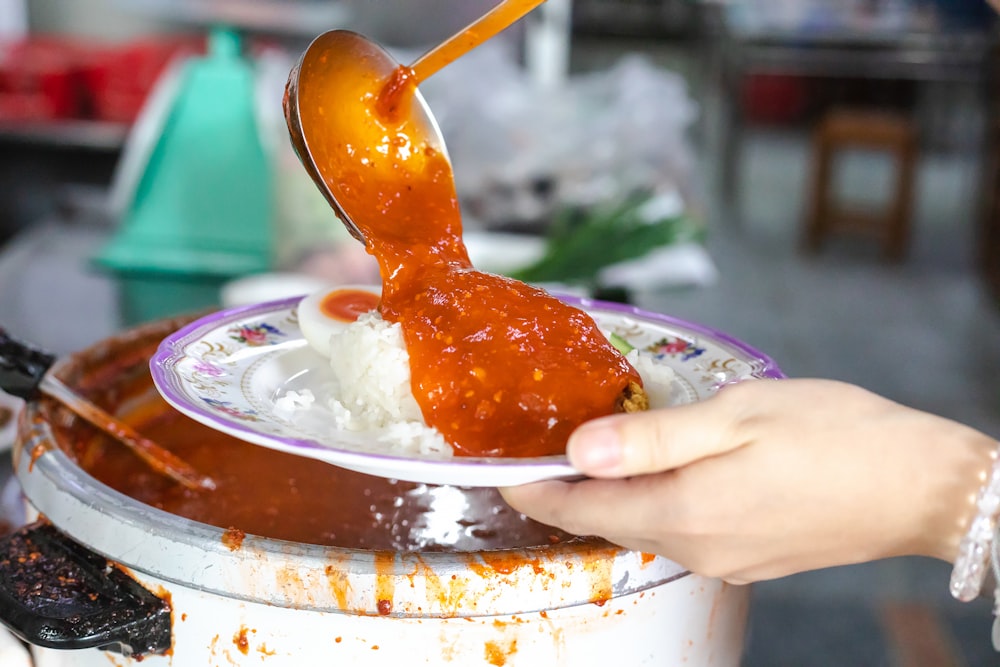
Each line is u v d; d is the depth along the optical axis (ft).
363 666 1.83
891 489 1.72
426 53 2.08
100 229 5.28
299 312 2.15
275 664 1.85
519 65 8.55
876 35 14.03
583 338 1.93
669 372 2.05
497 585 1.80
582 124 5.58
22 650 2.01
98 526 1.87
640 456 1.69
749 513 1.73
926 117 14.80
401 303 2.01
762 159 14.28
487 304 1.94
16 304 4.02
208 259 4.48
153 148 4.46
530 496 1.78
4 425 2.63
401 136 2.12
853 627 4.10
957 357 7.29
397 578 1.79
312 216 4.31
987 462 1.71
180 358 1.99
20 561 1.90
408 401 1.92
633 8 18.72
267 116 4.49
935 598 4.34
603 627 1.87
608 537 1.79
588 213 4.66
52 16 8.20
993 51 10.75
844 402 1.75
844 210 10.23
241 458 2.28
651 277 4.50
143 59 6.66
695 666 1.98
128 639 1.84
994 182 8.96
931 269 9.62
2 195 6.48
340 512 2.14
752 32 13.91
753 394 1.76
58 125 6.52
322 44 2.07
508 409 1.85
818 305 8.38
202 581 1.82
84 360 2.26
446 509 2.15
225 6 5.70
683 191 5.29
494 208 5.15
